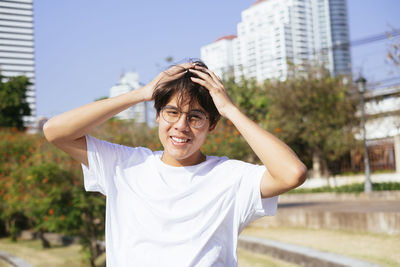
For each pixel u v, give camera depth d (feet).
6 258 27.81
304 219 29.35
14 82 83.66
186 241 5.19
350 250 20.02
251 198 5.48
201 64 5.82
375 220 24.27
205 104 5.47
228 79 53.62
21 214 40.14
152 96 5.61
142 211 5.42
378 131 62.90
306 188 63.82
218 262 5.30
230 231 5.50
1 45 152.05
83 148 5.88
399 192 45.47
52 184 22.85
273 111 59.72
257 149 5.23
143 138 29.96
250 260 22.04
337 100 59.98
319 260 18.20
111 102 5.60
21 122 82.69
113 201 5.75
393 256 18.03
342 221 26.45
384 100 60.90
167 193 5.44
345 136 59.77
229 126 33.99
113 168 5.88
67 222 22.56
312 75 60.75
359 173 62.85
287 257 20.79
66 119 5.54
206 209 5.34
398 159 56.70
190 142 5.47
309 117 60.95
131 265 5.26
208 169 5.68
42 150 28.81
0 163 40.75
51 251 30.42
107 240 5.67
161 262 5.16
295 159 5.11
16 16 154.51
